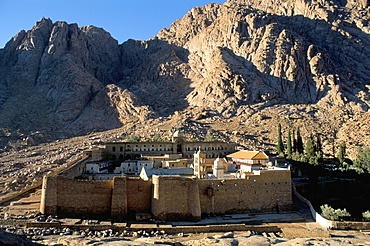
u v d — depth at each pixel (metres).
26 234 55.78
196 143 127.44
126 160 109.56
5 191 82.12
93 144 161.75
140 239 57.44
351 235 68.38
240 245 58.03
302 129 187.12
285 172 83.44
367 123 183.00
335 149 156.88
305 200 87.38
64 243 52.44
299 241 60.22
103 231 60.72
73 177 83.31
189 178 72.06
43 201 65.06
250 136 177.88
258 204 79.50
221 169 86.56
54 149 159.25
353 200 91.88
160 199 69.12
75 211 66.69
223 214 75.62
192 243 58.28
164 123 195.00
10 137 178.50
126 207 68.69
